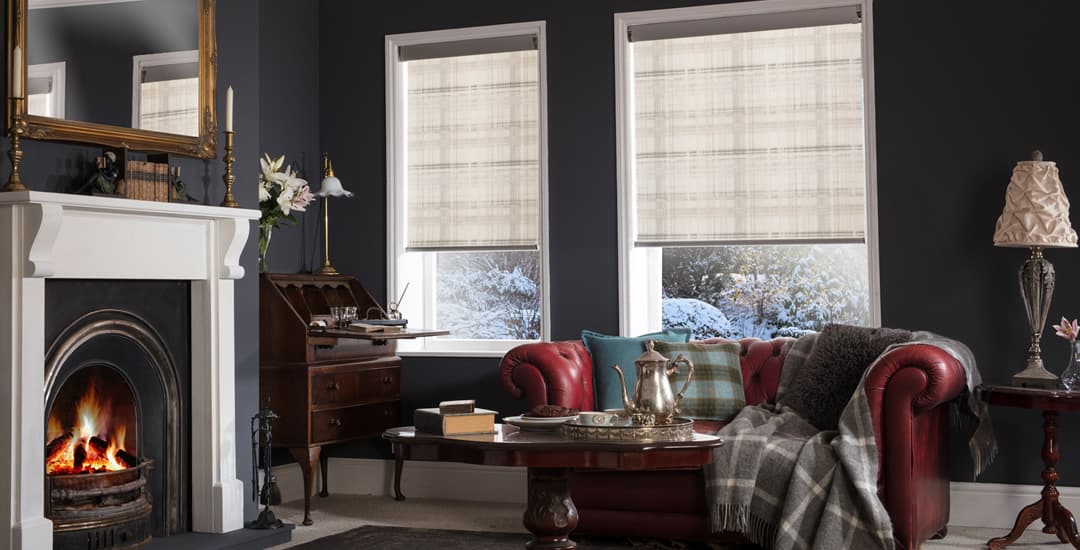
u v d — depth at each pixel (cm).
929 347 435
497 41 618
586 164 601
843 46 562
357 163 644
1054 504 482
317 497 620
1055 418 484
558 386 511
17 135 399
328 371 554
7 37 405
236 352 498
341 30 649
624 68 594
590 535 498
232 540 463
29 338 396
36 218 390
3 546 391
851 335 495
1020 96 533
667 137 590
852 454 432
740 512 445
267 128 604
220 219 481
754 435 461
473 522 543
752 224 575
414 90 640
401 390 625
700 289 602
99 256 426
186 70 477
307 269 638
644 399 379
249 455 506
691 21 584
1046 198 495
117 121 444
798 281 586
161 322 470
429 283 650
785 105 571
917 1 548
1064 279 525
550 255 606
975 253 538
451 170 630
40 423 400
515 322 631
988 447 484
